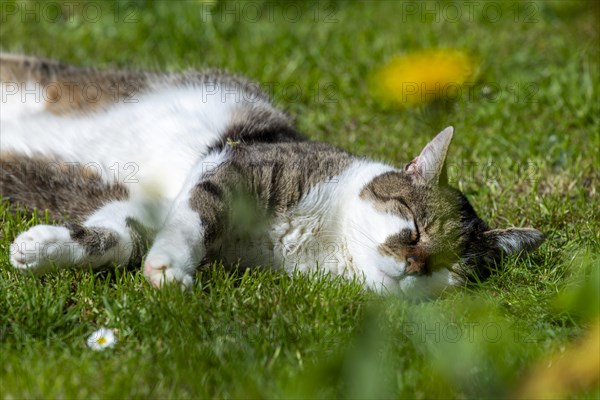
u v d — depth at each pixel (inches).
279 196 245.0
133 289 215.9
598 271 165.8
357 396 160.1
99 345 194.7
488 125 363.9
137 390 177.3
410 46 416.5
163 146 271.7
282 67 396.5
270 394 177.8
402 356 196.5
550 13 468.1
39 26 434.6
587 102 368.2
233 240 242.4
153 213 246.4
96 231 229.5
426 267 243.8
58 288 215.0
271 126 295.1
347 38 429.4
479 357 185.6
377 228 246.5
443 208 254.5
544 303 229.0
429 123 336.8
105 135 279.4
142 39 422.3
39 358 184.5
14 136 278.5
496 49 426.0
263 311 210.8
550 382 179.2
